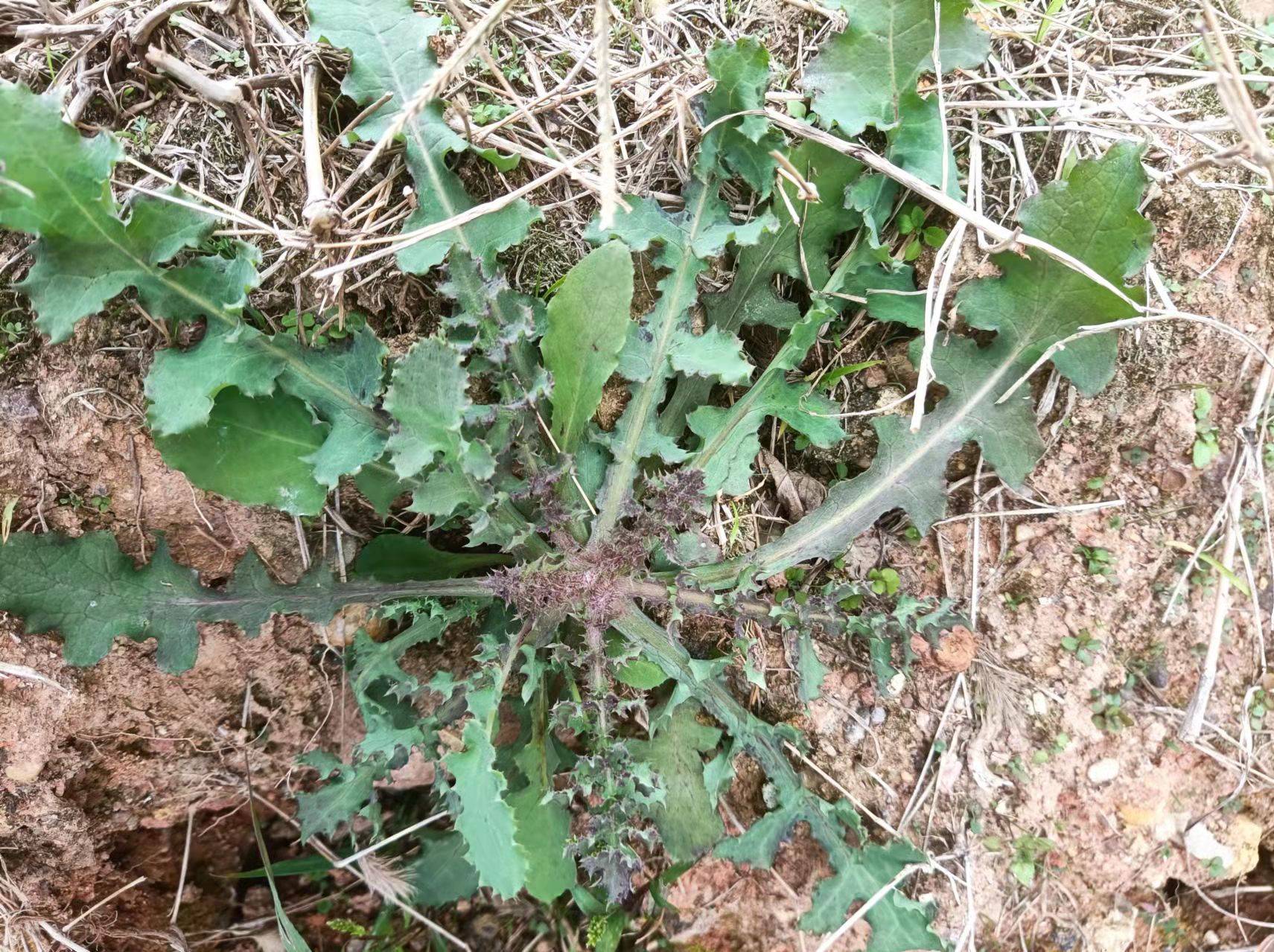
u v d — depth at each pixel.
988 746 1.66
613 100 1.55
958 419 1.56
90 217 1.21
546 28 1.54
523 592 1.46
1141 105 1.60
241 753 1.72
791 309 1.56
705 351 1.48
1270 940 1.76
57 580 1.36
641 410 1.50
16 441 1.41
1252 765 1.68
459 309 1.45
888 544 1.71
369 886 1.76
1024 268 1.48
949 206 1.44
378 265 1.46
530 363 1.44
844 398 1.67
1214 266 1.60
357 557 1.55
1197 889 1.71
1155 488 1.65
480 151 1.42
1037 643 1.67
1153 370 1.61
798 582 1.71
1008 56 1.62
